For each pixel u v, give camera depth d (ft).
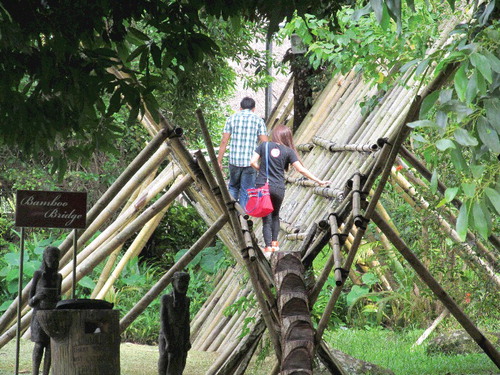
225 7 36.55
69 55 35.50
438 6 54.54
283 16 35.99
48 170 100.78
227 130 66.03
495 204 27.35
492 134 28.53
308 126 80.48
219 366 48.14
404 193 65.46
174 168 65.82
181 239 102.42
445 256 63.00
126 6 34.68
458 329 63.72
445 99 28.53
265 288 40.34
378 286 83.82
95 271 84.28
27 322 53.88
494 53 30.04
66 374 32.71
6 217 102.73
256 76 106.11
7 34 33.32
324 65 87.25
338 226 41.27
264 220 61.05
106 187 103.40
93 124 41.16
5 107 38.42
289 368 35.88
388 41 52.80
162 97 87.66
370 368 51.44
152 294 48.98
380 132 62.03
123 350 63.57
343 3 41.68
